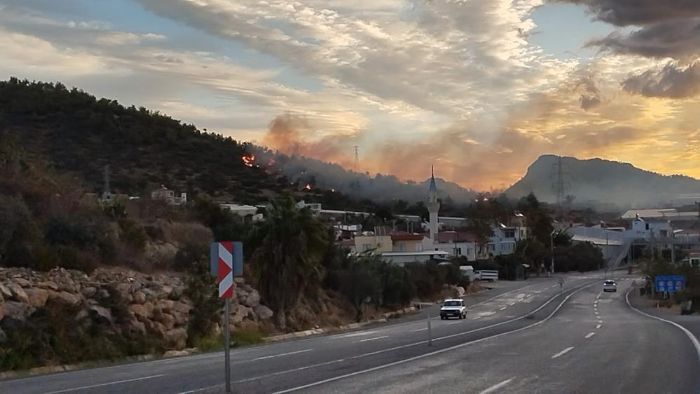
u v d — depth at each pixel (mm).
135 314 29656
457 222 178875
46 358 23359
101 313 27641
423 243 112562
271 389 15055
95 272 33031
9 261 29875
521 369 18281
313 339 36812
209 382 16562
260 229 45531
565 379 16078
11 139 44031
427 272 87875
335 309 54375
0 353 21891
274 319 43750
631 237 174250
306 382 16234
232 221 53594
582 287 106562
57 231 34375
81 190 42906
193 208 53969
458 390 14531
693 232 161875
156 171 107250
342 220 131500
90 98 121438
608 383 15305
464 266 113812
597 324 43219
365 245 102812
